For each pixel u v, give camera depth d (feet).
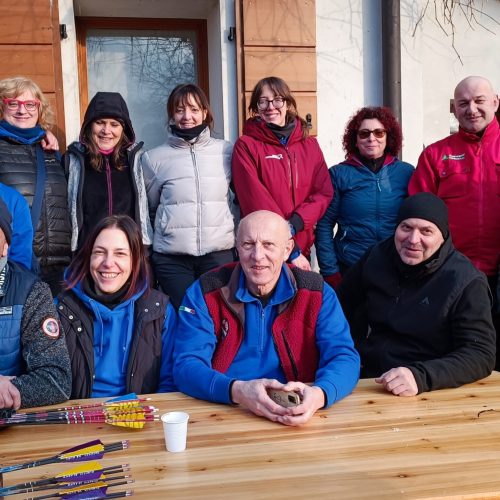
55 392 6.88
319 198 12.07
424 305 8.25
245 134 12.16
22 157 10.69
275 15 14.20
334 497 4.77
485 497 4.81
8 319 7.20
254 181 11.69
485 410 6.51
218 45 14.60
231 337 7.72
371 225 12.11
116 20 15.31
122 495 4.83
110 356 7.66
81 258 7.76
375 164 12.26
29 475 5.22
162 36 15.71
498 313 10.69
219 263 11.81
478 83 11.31
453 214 11.54
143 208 11.57
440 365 7.23
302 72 14.49
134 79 15.67
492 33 16.19
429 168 11.77
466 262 8.34
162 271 11.76
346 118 15.11
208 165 11.82
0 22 12.99
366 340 8.95
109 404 6.75
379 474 5.12
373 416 6.37
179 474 5.17
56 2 13.21
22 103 10.73
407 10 15.07
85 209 11.14
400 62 14.93
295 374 7.74
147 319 7.75
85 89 15.40
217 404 6.84
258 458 5.45
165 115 15.89
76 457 5.45
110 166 11.44
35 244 10.50
